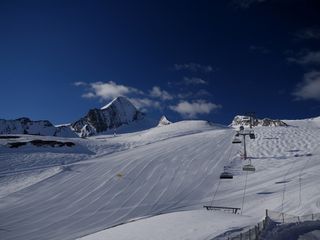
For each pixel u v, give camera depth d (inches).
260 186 1903.3
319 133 3070.9
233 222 1162.0
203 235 1031.0
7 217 1700.3
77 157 2854.3
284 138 2974.9
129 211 1728.6
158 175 2242.9
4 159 2655.0
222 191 1927.9
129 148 3292.3
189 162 2481.5
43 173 2374.5
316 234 1084.5
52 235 1491.1
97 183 2142.0
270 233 1052.5
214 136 3420.3
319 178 1838.1
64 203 1863.9
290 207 1509.6
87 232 1503.4
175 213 1338.6
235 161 2452.0
